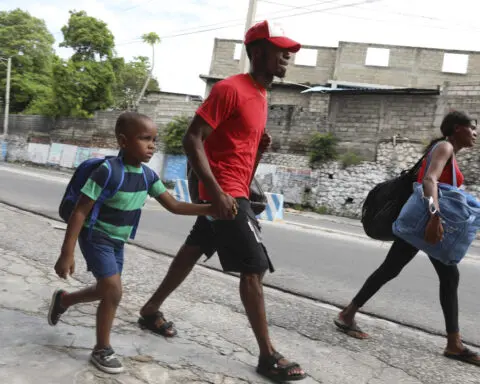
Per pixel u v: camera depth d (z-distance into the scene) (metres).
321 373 2.96
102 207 2.65
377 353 3.42
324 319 4.07
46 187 14.30
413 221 3.33
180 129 24.05
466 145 3.46
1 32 39.97
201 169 2.63
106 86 32.59
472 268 7.75
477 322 4.56
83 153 30.12
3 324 3.05
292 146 20.52
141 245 6.55
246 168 2.85
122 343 2.98
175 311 3.77
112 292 2.65
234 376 2.73
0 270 4.27
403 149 17.98
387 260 3.66
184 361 2.85
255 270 2.76
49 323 3.05
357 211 18.38
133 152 2.64
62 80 31.42
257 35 2.79
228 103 2.70
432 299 5.28
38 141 32.88
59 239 6.02
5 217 7.21
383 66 26.56
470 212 3.27
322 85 26.62
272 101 27.25
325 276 5.99
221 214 2.63
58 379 2.43
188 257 3.19
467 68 25.56
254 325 2.78
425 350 3.60
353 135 19.06
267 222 12.12
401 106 18.28
